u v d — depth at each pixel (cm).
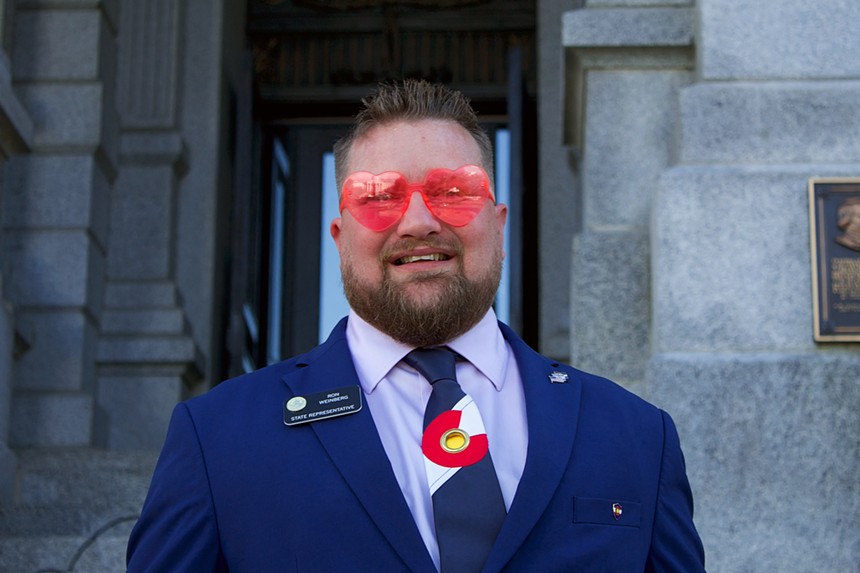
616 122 593
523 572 236
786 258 525
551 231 987
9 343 720
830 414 497
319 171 1137
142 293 955
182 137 1002
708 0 568
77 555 562
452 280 262
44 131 884
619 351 557
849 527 485
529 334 984
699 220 530
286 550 239
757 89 557
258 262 1053
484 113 1096
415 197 264
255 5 1105
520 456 255
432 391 259
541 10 1036
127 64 998
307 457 247
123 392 927
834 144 549
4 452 663
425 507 245
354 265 266
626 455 256
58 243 874
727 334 516
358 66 1096
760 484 490
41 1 901
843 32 564
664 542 253
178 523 246
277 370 270
